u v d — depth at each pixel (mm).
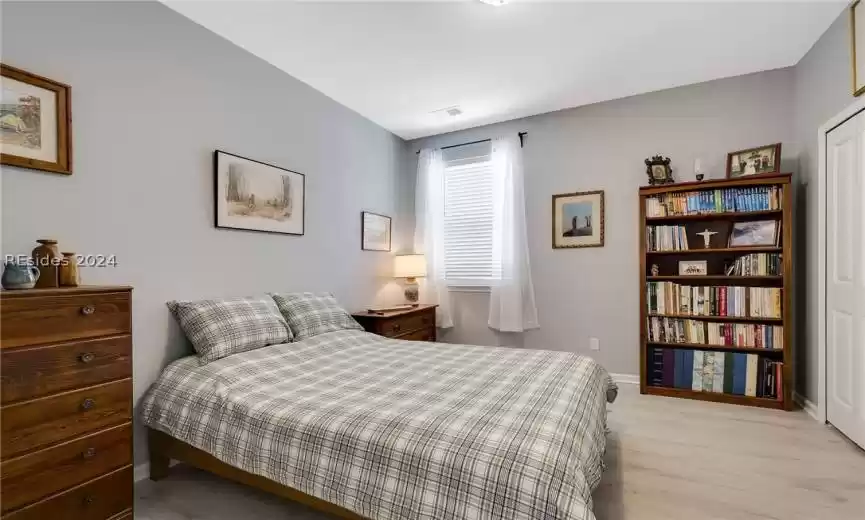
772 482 2020
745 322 3238
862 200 2340
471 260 4414
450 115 4027
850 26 2361
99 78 2008
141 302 2174
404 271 4207
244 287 2752
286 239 3096
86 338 1614
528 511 1127
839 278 2584
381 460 1361
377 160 4219
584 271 3910
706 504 1840
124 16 2113
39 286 1615
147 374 2191
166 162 2301
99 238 2002
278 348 2371
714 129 3416
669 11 2396
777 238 3088
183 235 2385
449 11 2361
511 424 1404
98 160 2002
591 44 2754
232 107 2682
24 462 1434
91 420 1628
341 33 2580
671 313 3381
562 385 1854
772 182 3018
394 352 2580
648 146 3646
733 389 3186
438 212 4477
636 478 2072
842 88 2506
